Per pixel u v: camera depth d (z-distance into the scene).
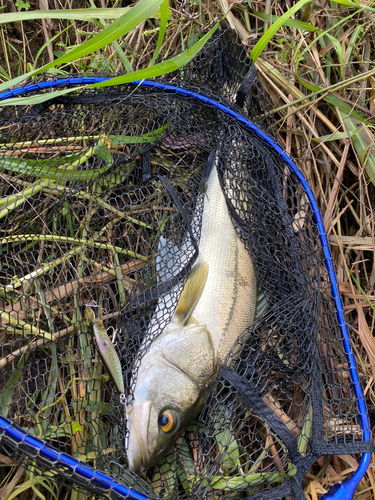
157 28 0.88
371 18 0.96
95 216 0.85
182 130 0.83
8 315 0.78
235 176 0.81
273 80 0.95
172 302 0.78
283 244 0.81
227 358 0.78
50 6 0.93
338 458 0.85
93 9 0.75
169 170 0.87
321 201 0.94
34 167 0.76
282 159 0.83
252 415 0.79
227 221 0.82
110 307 0.85
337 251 0.94
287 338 0.79
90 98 0.76
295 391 0.83
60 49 0.94
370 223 0.95
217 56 0.84
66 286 0.82
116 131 0.83
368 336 0.88
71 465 0.62
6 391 0.76
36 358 0.81
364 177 0.94
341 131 0.96
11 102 0.69
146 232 0.86
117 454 0.75
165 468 0.76
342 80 0.96
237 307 0.80
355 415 0.77
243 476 0.73
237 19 0.96
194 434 0.78
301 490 0.71
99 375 0.80
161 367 0.74
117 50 0.85
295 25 0.90
